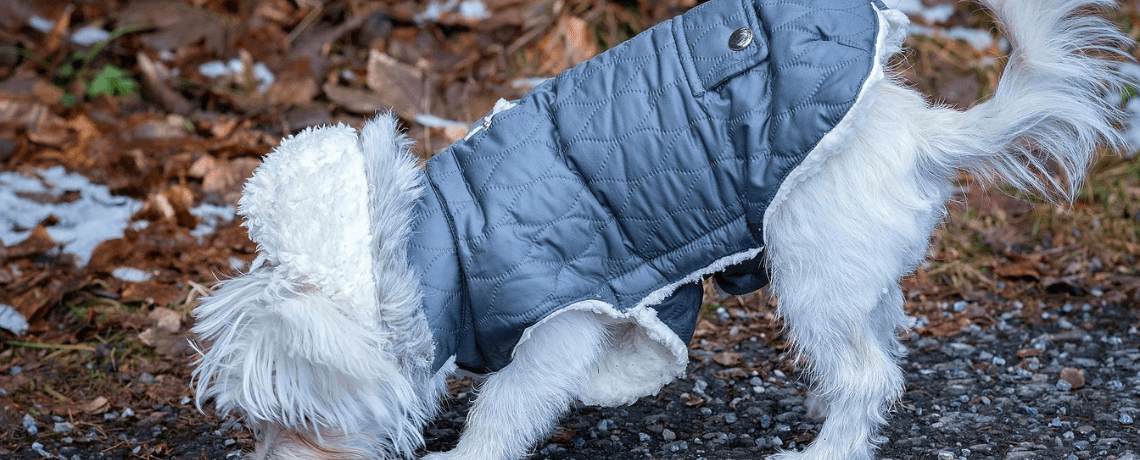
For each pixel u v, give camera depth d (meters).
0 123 5.03
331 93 5.25
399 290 2.22
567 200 2.36
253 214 2.24
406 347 2.25
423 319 2.29
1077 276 4.27
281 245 2.17
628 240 2.40
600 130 2.36
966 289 4.20
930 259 4.22
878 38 2.22
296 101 5.28
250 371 2.19
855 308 2.40
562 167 2.38
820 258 2.35
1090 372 3.41
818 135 2.17
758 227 2.30
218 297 2.27
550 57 5.64
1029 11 2.32
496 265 2.32
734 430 3.07
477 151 2.45
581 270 2.38
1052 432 2.94
